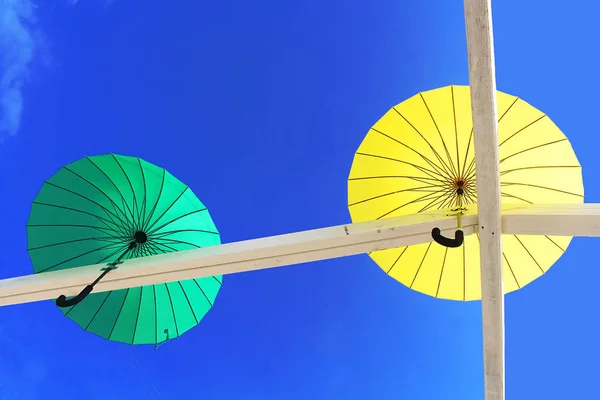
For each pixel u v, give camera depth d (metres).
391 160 3.28
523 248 3.24
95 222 3.19
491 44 1.96
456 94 3.11
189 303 3.41
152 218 3.20
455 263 3.38
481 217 2.47
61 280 2.80
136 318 3.29
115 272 2.79
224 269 2.80
